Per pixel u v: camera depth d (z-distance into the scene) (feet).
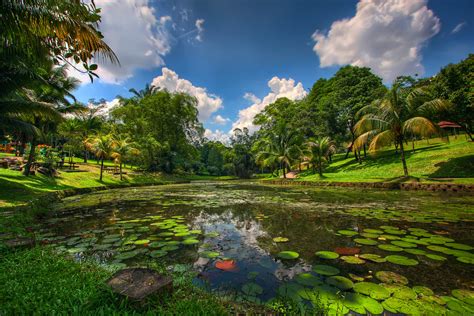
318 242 11.68
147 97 99.30
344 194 32.07
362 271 8.18
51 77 37.73
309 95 100.22
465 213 17.52
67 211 22.03
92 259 9.60
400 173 43.86
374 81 62.39
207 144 168.04
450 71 38.34
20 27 11.08
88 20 9.63
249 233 13.85
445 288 6.86
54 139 81.25
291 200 27.55
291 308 5.71
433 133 34.55
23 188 28.45
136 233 14.03
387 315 5.62
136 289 5.65
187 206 24.66
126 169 84.94
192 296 6.04
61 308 5.20
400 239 11.64
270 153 73.20
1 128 26.37
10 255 8.84
